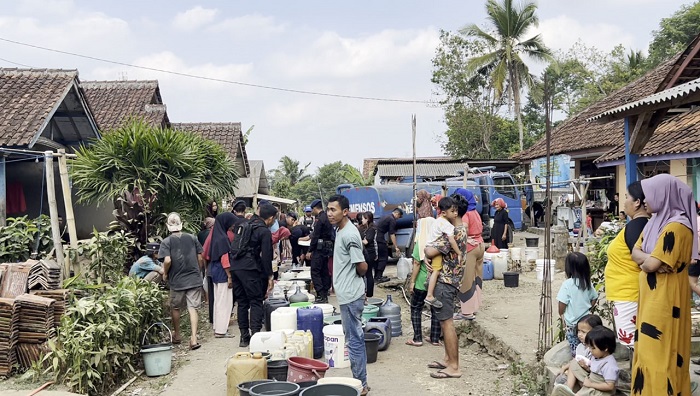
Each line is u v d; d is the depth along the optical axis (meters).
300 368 6.29
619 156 15.39
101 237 9.39
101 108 22.00
